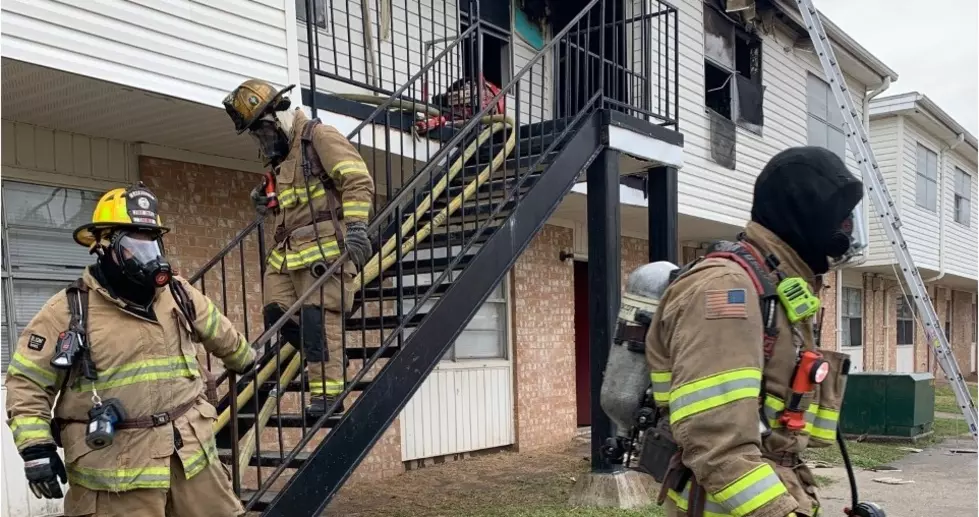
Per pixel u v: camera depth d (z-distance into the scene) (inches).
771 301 70.7
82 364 103.0
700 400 64.7
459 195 197.9
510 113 328.2
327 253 148.9
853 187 73.7
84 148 202.1
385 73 270.1
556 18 361.7
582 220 385.7
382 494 258.1
